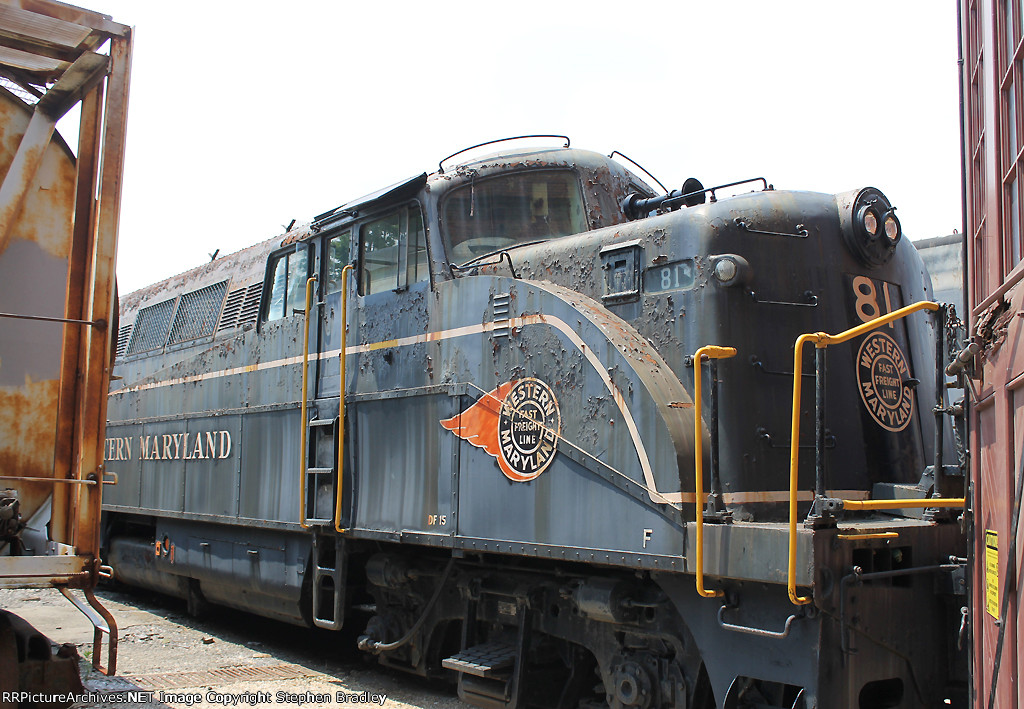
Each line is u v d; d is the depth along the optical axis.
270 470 8.13
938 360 4.97
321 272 8.02
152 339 11.28
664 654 5.25
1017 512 3.27
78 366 5.43
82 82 5.53
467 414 6.23
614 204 7.11
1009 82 3.60
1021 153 3.36
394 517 6.73
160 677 7.22
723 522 4.67
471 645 6.48
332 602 7.60
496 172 7.07
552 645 6.18
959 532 5.02
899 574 4.59
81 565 5.07
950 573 4.88
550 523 5.52
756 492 5.10
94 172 5.48
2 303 5.45
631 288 5.73
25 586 4.89
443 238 6.82
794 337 5.40
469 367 6.30
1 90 5.62
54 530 5.33
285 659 8.15
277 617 8.13
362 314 7.37
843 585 4.33
